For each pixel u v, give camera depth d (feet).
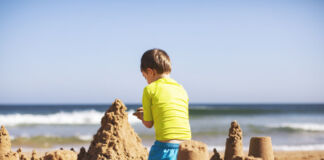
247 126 78.33
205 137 58.34
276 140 55.21
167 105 10.28
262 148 12.18
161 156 9.74
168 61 11.34
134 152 10.62
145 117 10.68
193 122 87.86
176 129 9.98
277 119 103.24
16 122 81.20
